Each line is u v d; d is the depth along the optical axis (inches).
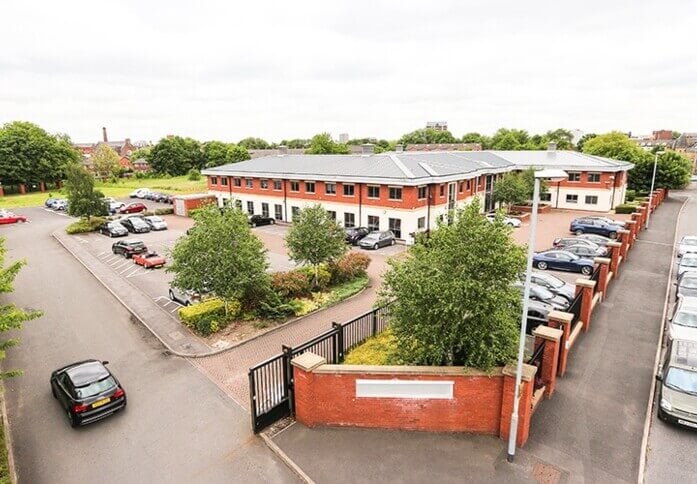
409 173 1407.5
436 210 1497.3
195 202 2052.2
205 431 466.0
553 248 1213.1
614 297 836.0
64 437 460.4
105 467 417.4
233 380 568.4
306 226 874.1
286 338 689.0
